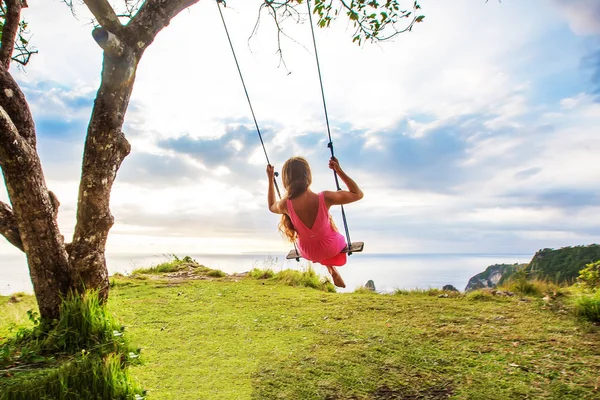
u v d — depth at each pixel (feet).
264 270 41.52
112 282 35.32
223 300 28.99
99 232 20.66
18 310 27.32
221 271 41.83
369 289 35.01
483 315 22.91
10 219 20.58
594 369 14.99
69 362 16.08
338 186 18.39
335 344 19.06
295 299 28.99
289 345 19.24
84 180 20.29
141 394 14.23
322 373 15.83
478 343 18.29
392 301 27.43
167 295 30.78
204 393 14.42
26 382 13.78
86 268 20.35
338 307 26.13
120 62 19.77
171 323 23.39
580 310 22.00
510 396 13.35
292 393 14.29
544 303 24.80
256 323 23.08
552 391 13.51
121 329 19.71
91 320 18.80
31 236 19.51
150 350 18.95
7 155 18.04
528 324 20.79
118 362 15.38
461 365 15.97
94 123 20.10
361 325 21.91
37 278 19.84
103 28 18.26
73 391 13.76
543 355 16.55
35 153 19.16
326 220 17.01
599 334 18.84
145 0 21.76
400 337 19.53
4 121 17.33
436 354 17.17
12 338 19.69
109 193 20.88
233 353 18.39
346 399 13.78
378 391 14.25
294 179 17.21
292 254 19.76
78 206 20.59
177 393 14.46
